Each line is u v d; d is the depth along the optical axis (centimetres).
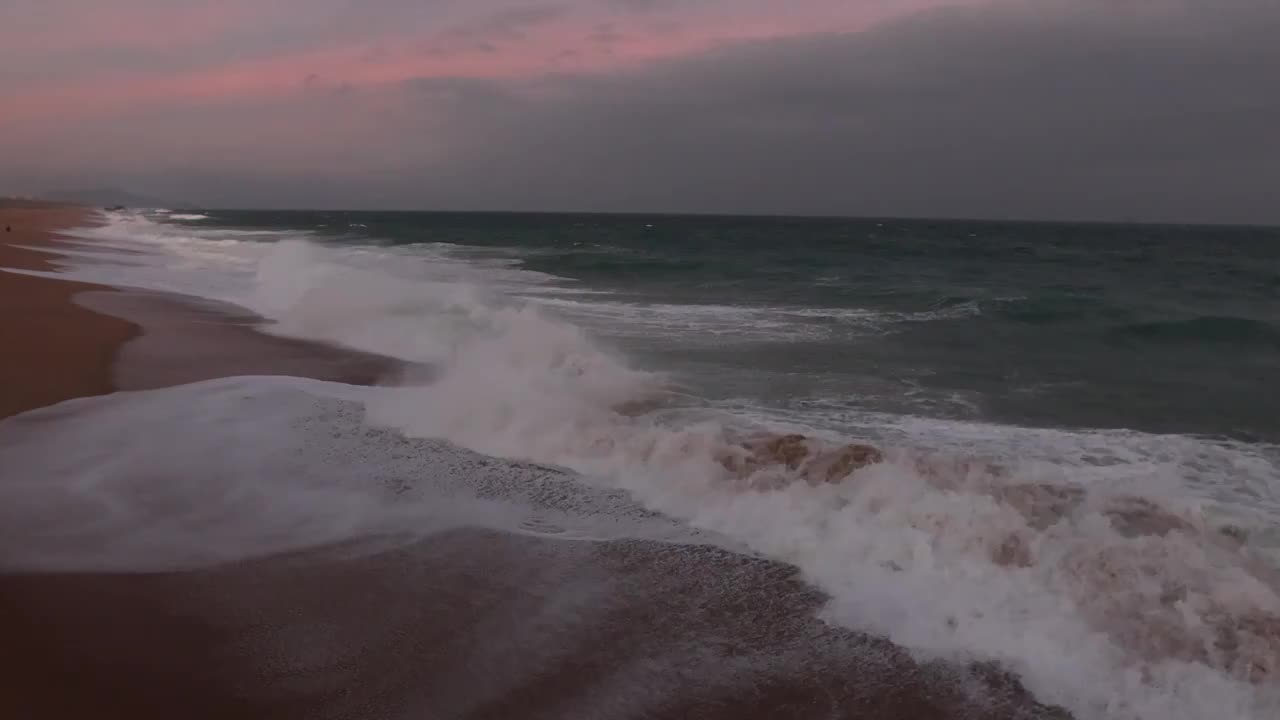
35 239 2831
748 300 1934
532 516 541
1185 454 727
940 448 721
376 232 6081
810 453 621
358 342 1095
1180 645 386
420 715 347
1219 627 396
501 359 968
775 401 876
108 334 1088
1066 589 433
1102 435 786
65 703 346
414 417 731
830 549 488
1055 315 1742
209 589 440
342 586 448
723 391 915
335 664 380
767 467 603
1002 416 856
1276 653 376
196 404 765
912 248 5162
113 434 676
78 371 880
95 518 521
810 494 554
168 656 381
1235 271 3531
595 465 622
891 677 375
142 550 481
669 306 1748
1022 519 498
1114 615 409
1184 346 1377
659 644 400
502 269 2588
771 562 480
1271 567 463
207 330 1169
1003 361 1184
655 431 671
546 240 5388
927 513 509
